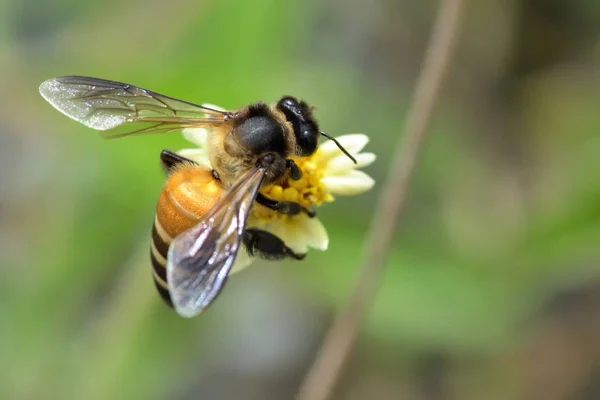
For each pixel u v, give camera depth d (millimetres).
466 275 186
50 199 190
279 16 186
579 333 201
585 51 219
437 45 165
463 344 187
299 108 160
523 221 194
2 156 202
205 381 204
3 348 185
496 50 218
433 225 191
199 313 148
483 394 196
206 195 156
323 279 185
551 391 198
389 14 224
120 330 184
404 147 165
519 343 193
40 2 198
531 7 217
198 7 186
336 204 186
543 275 187
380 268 165
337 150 162
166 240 155
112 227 185
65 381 184
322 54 212
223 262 151
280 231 161
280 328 210
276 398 207
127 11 194
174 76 184
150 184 183
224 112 162
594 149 190
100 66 191
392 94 214
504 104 217
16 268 191
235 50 185
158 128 163
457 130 210
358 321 165
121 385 183
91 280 187
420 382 198
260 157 157
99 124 163
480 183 202
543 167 208
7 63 196
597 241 182
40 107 195
